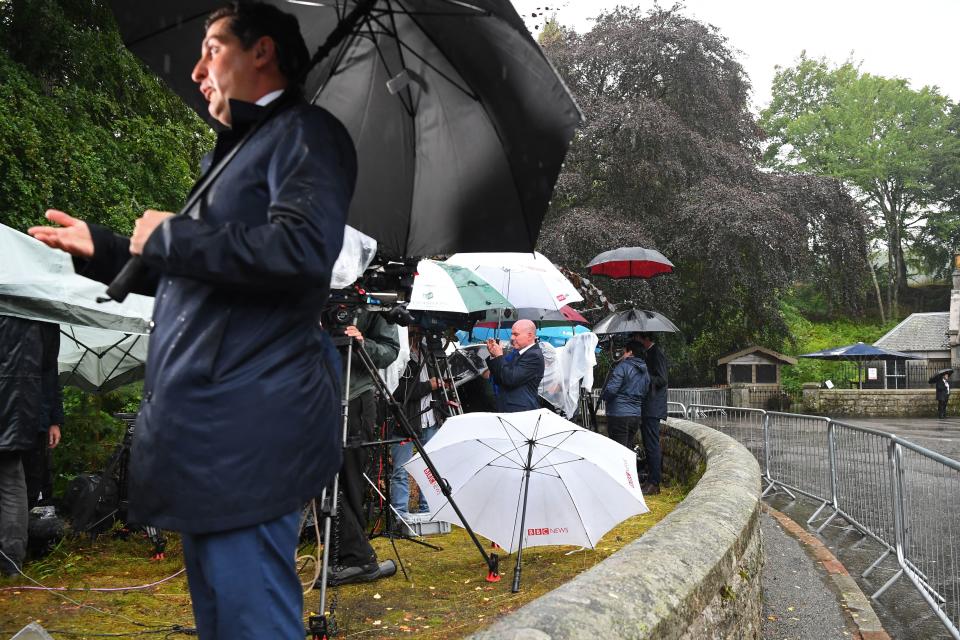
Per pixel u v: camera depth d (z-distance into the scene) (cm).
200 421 143
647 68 3269
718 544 304
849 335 6103
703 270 3253
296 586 156
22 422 446
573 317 1024
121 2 214
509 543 448
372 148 237
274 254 142
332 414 162
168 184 1201
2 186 902
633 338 947
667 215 3134
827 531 753
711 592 272
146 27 217
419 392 630
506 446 446
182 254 140
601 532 445
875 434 662
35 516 502
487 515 454
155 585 439
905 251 7788
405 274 385
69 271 491
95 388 688
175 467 142
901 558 571
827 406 3588
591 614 187
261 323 151
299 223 146
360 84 232
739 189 3025
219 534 145
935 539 490
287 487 148
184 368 145
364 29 217
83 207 1009
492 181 225
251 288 146
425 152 234
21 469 459
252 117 169
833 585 548
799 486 911
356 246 364
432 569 470
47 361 493
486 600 396
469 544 553
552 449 441
